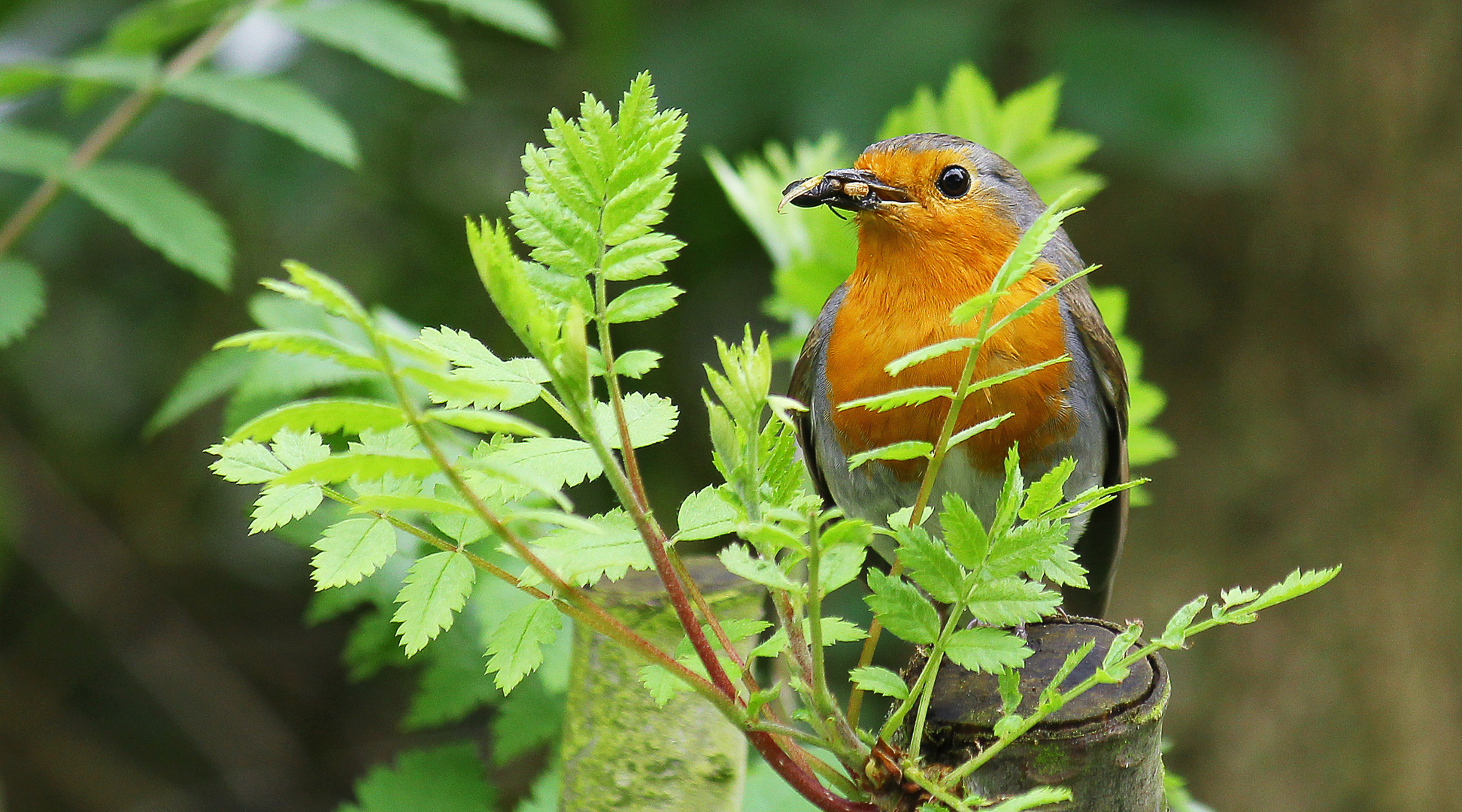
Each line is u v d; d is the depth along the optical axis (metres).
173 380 12.47
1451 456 11.73
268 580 15.13
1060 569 2.97
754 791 4.61
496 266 2.51
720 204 11.98
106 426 13.45
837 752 2.97
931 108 7.11
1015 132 7.07
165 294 12.17
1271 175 11.26
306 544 5.08
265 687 14.91
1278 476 11.98
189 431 14.01
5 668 14.48
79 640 14.70
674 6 10.56
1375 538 11.83
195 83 6.22
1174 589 12.03
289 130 6.07
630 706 3.84
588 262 2.74
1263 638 11.99
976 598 2.93
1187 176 9.98
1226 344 12.08
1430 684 11.73
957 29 9.53
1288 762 11.83
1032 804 2.85
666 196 2.74
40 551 14.24
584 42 10.84
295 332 2.33
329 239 11.77
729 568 2.72
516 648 3.01
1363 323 11.84
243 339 2.27
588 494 11.37
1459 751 11.73
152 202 6.14
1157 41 9.70
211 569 14.91
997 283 2.75
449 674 5.21
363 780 5.00
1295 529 11.95
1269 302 11.98
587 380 2.55
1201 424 12.13
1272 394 12.01
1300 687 11.86
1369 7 11.61
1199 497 12.10
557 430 8.89
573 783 3.98
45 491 14.00
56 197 6.37
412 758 5.06
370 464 2.52
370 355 2.47
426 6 11.55
